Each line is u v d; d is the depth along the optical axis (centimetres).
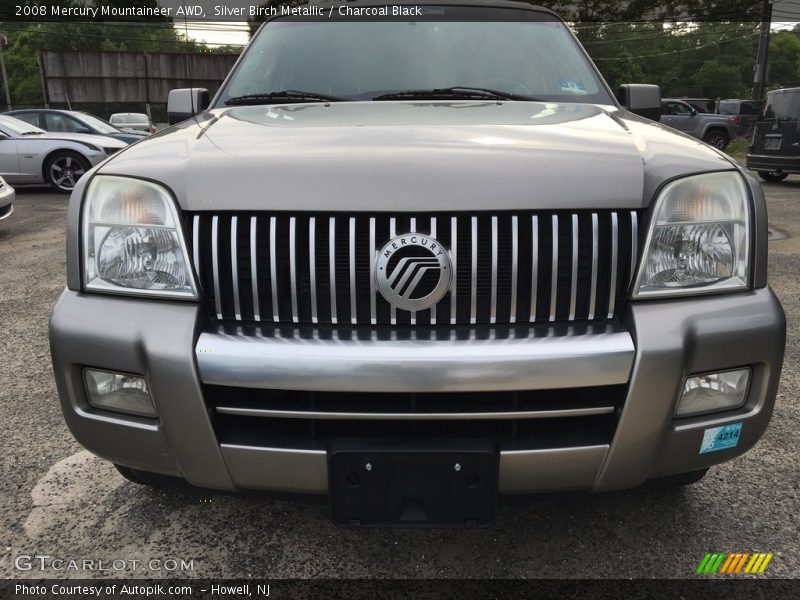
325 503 162
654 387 145
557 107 223
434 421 149
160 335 148
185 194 153
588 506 205
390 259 145
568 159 155
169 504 208
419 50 266
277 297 150
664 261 151
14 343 349
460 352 140
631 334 146
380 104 226
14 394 287
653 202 150
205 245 153
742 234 156
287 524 199
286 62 266
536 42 272
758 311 153
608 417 152
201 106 269
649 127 194
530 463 148
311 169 151
